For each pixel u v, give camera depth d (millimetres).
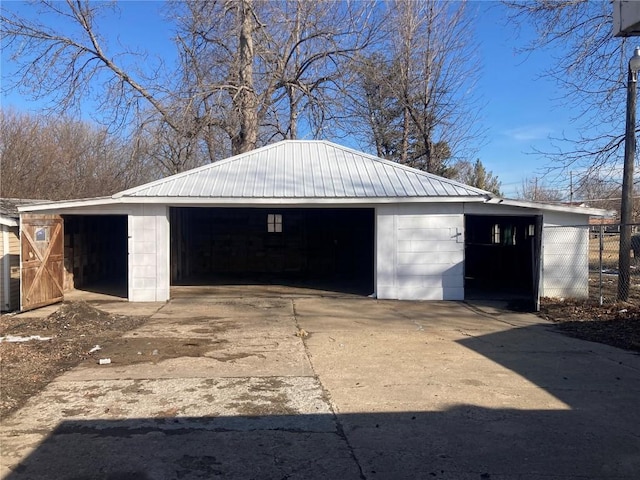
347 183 13219
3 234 11727
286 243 20578
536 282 11484
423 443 4211
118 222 19703
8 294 11758
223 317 10367
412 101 27703
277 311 11203
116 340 8062
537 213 12977
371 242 20328
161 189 12633
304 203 12484
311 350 7473
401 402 5207
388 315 10742
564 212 13039
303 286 16109
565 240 13164
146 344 7805
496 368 6527
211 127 23594
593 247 29516
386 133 29484
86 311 9906
